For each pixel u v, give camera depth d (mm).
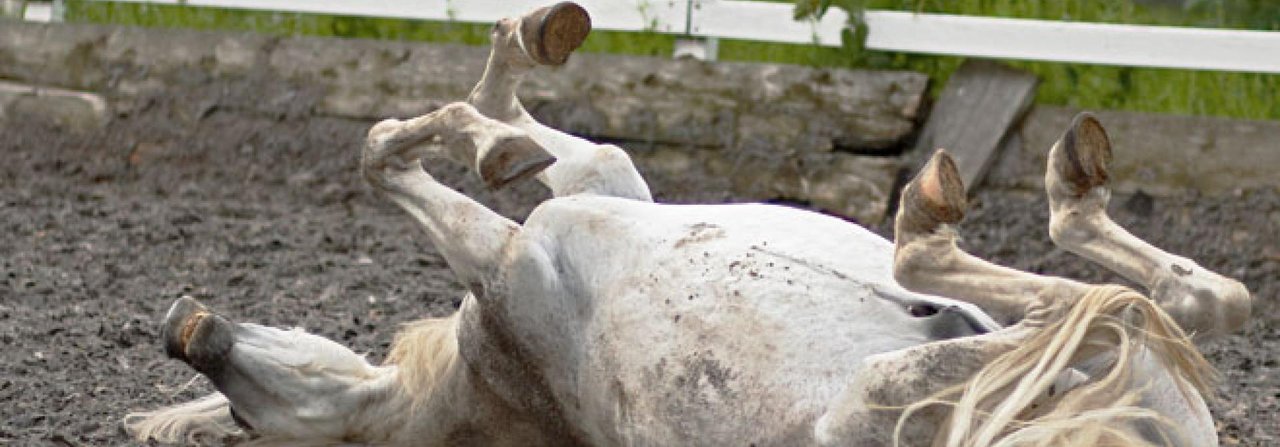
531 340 4352
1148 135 9359
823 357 3812
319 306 7582
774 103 9961
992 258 9039
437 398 4676
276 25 11570
